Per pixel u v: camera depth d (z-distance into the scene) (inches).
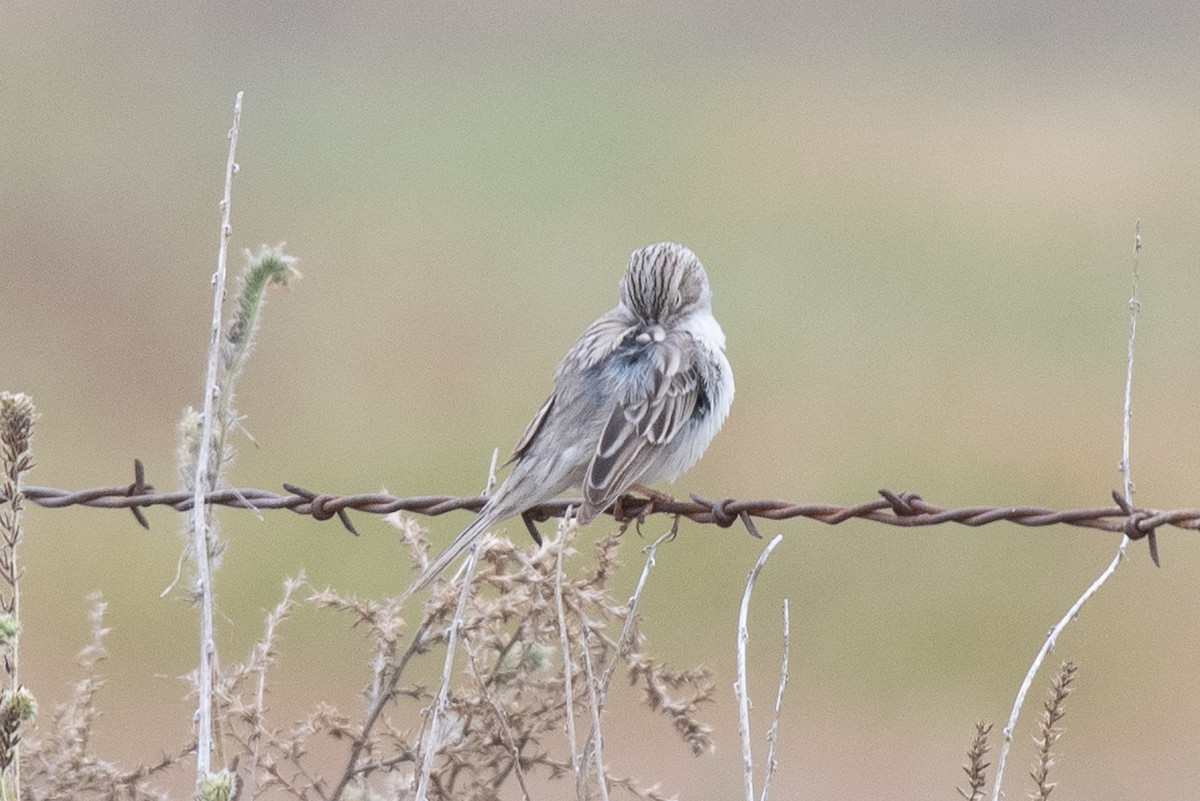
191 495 284.0
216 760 271.6
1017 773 514.6
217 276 261.1
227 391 284.0
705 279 344.2
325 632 557.3
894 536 639.1
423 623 274.4
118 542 606.9
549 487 308.2
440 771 273.0
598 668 275.6
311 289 1000.9
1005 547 637.3
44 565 587.2
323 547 597.3
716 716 530.9
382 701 274.8
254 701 275.9
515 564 277.9
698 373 327.6
